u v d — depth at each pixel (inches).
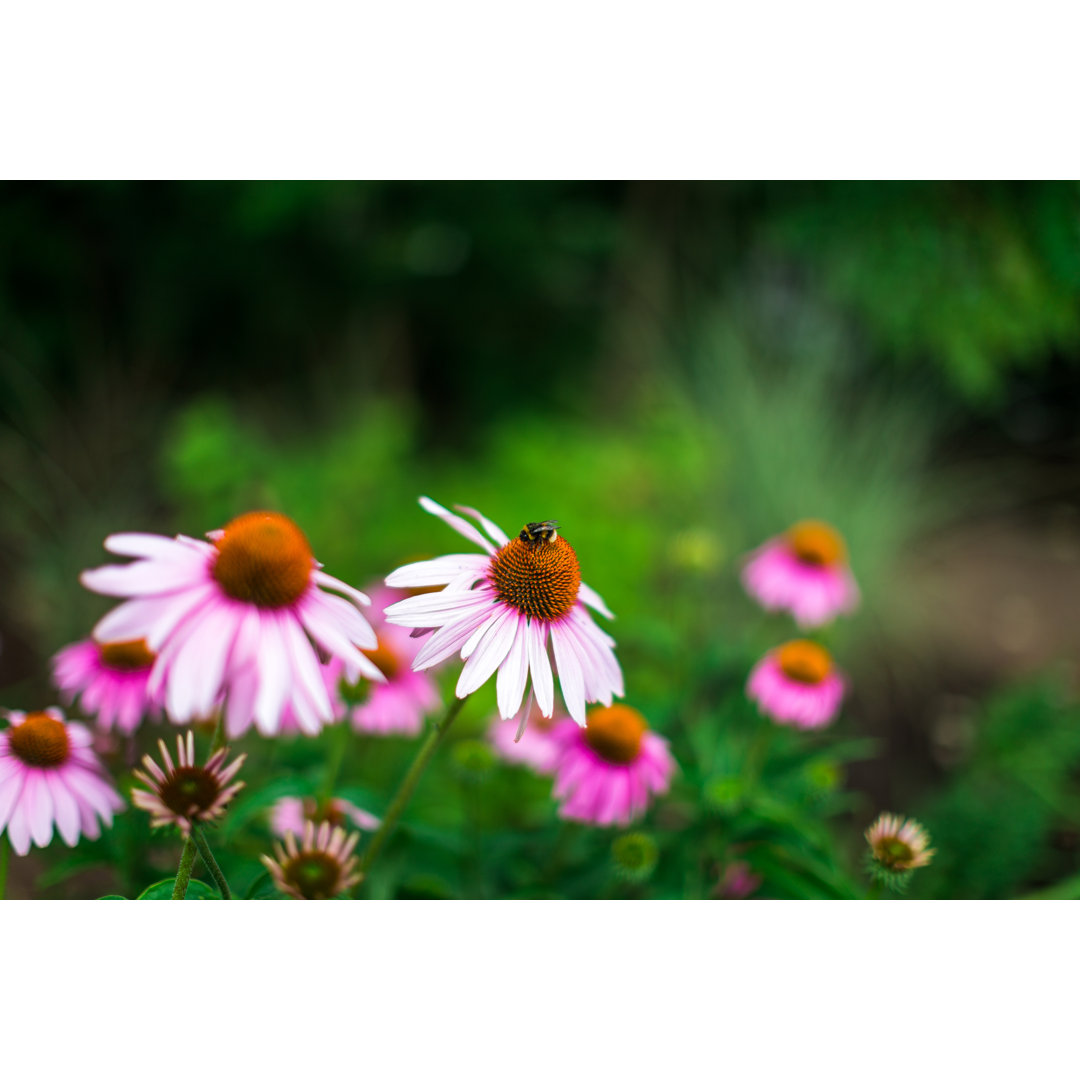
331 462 45.4
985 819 29.6
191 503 44.9
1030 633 54.0
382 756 30.0
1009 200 46.1
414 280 71.5
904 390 62.6
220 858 20.0
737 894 24.0
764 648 38.6
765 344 62.4
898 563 55.6
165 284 63.6
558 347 74.7
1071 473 73.3
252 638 14.8
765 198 64.6
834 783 24.9
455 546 39.7
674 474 47.6
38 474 49.4
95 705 20.1
